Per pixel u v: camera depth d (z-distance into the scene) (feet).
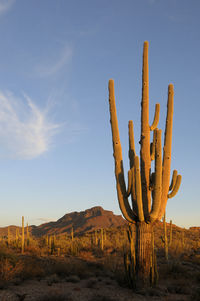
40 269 41.45
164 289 31.94
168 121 34.32
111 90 35.91
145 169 33.68
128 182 32.81
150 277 31.91
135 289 31.68
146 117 35.04
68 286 34.06
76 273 42.68
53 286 33.71
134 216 33.45
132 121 37.50
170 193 34.32
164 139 34.32
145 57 35.78
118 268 45.34
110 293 30.30
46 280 37.11
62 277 39.86
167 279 39.68
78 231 392.27
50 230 424.87
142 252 32.12
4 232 353.72
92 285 33.83
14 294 28.45
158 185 31.68
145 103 35.19
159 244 96.84
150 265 32.12
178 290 32.19
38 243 111.14
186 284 35.86
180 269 45.55
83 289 32.37
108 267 47.83
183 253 76.54
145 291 29.91
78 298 27.66
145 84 35.42
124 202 33.42
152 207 32.14
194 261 60.70
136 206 32.86
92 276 42.01
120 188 33.73
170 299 27.94
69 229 414.82
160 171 31.68
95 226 402.31
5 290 30.25
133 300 27.32
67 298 26.68
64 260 59.26
